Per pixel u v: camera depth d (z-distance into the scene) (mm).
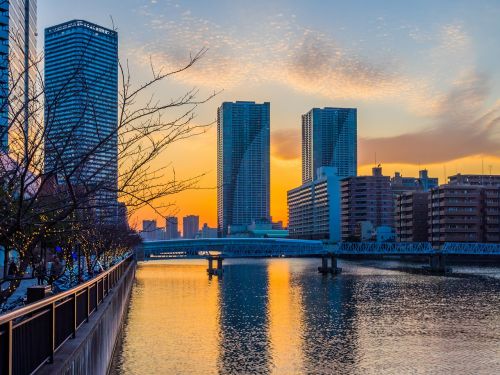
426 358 44125
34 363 11961
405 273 153250
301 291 100125
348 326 59625
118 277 57406
